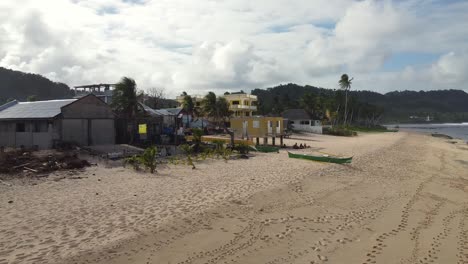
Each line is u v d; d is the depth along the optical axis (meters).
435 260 9.76
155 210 13.23
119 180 18.78
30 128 29.95
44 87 131.25
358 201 15.87
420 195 17.58
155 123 38.62
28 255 9.12
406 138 73.25
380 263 9.41
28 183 17.52
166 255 9.46
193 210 13.32
